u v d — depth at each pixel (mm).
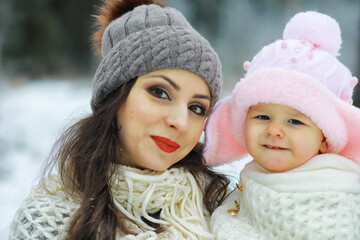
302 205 1045
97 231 1021
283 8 12812
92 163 1111
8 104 6996
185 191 1191
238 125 1263
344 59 8008
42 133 5164
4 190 3225
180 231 1120
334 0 8758
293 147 1107
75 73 12578
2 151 4316
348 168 1098
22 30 12391
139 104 1099
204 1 13719
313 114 1073
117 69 1112
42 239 1022
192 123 1165
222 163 1395
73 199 1126
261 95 1110
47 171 1250
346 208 1021
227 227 1122
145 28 1141
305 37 1159
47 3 13055
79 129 1203
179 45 1103
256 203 1120
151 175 1139
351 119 1086
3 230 1876
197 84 1133
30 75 11594
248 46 13344
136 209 1123
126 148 1146
